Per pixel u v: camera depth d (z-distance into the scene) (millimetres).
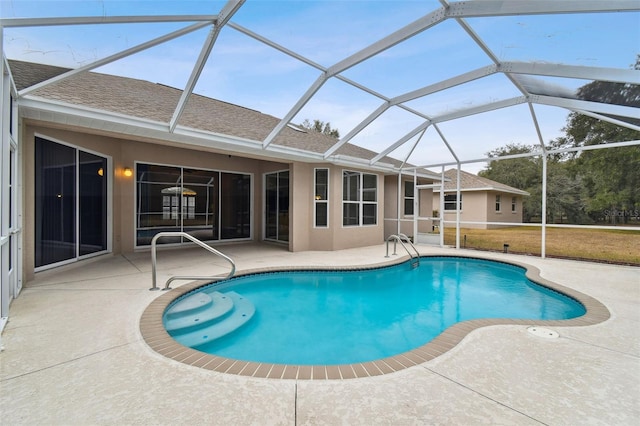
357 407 2172
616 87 5648
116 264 7293
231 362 2807
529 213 25641
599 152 14852
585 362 2869
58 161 6418
